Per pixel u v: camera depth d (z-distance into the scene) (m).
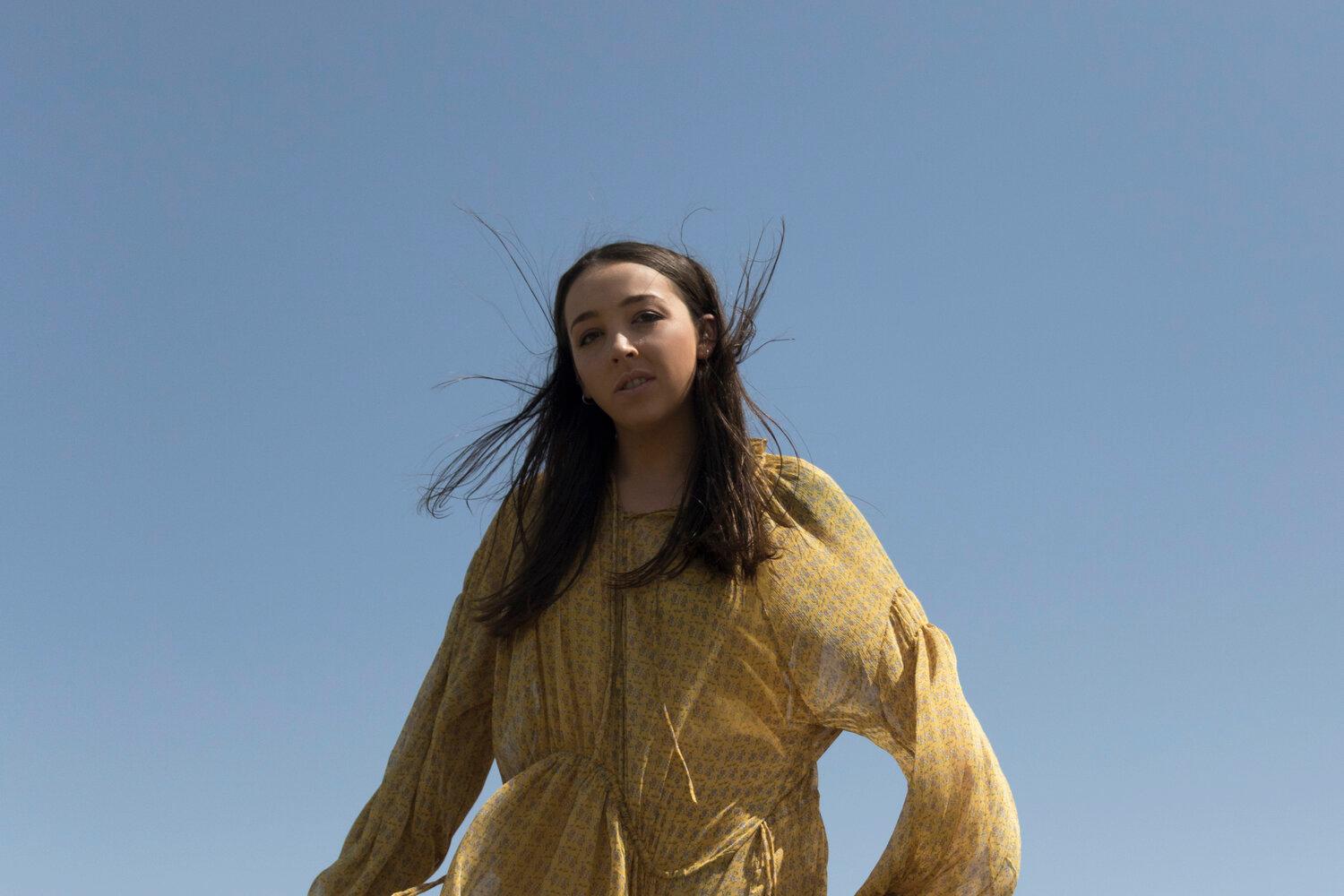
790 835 4.06
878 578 4.16
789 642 4.07
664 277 4.36
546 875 3.99
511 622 4.26
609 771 4.03
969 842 3.83
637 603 4.14
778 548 4.12
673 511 4.27
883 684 4.02
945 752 3.83
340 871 4.29
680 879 3.94
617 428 4.41
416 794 4.34
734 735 4.05
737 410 4.33
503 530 4.55
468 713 4.42
